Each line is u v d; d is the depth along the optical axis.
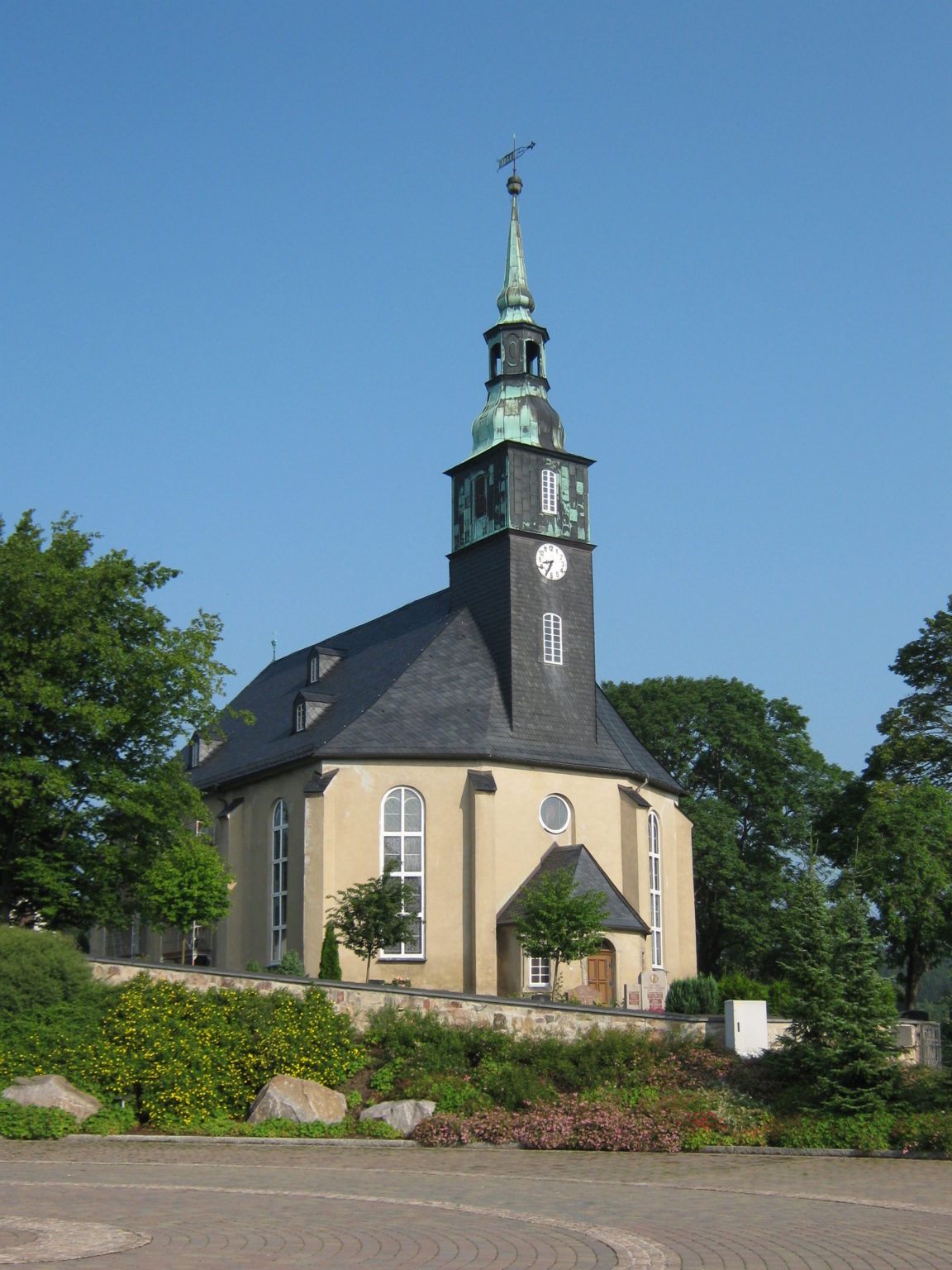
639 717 72.38
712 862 67.38
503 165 56.00
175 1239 13.77
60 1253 12.89
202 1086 26.44
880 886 48.31
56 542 39.19
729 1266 12.52
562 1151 24.52
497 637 50.66
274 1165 21.22
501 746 48.12
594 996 41.94
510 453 51.59
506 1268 12.39
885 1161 22.75
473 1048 29.62
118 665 37.66
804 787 71.25
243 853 53.84
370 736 47.78
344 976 45.59
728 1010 30.78
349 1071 28.64
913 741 52.72
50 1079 25.53
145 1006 28.56
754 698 72.12
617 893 46.53
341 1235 14.22
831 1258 12.94
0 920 37.66
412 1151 24.27
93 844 38.78
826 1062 26.77
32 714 37.47
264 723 60.53
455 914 46.47
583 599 52.16
